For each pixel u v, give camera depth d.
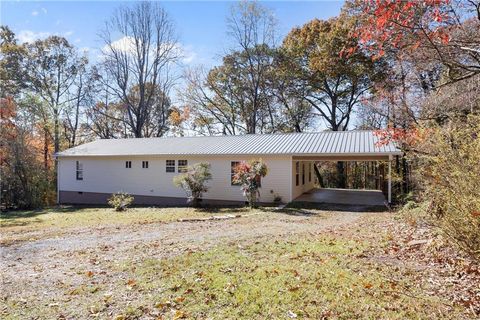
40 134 25.67
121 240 8.07
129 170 19.27
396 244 6.18
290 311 3.57
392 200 13.91
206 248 6.64
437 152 4.74
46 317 3.71
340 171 26.27
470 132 4.38
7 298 4.35
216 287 4.32
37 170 20.45
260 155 15.78
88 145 22.44
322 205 14.64
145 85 30.59
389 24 3.81
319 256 5.62
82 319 3.62
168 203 18.09
